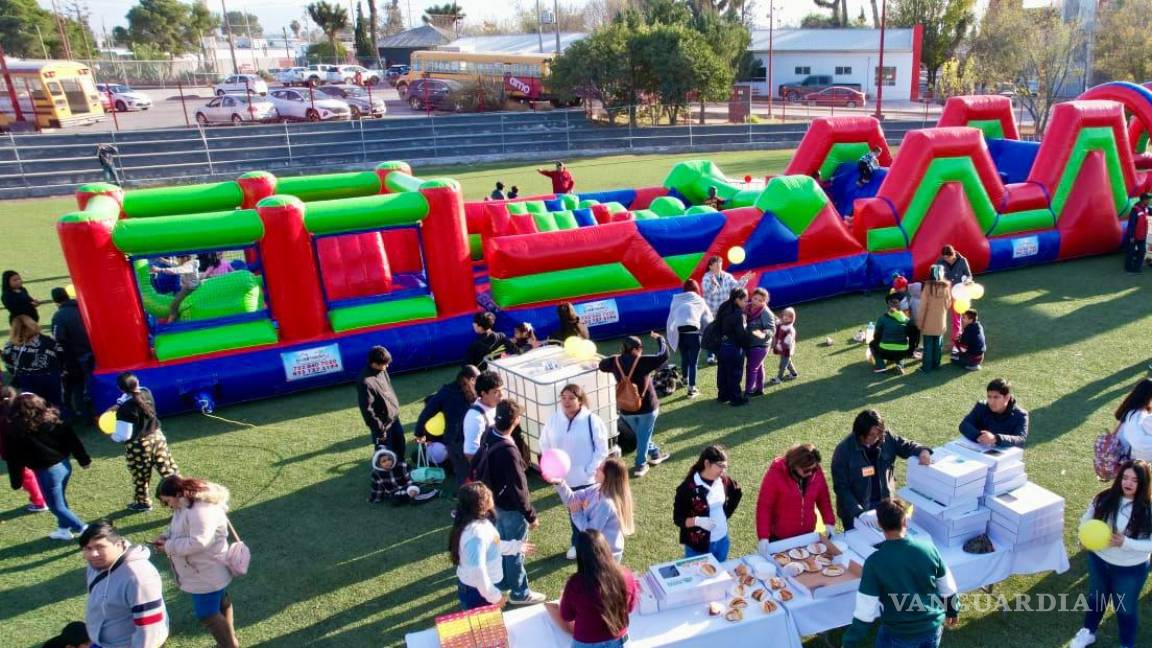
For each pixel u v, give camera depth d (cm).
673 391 1012
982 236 1473
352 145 3334
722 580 509
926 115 3872
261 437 937
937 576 449
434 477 770
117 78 5684
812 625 509
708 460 553
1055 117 1562
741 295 933
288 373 1045
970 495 556
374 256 1214
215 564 519
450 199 1106
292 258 1031
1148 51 3412
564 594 445
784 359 1029
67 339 1008
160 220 984
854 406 952
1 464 895
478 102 4197
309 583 653
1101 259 1605
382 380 764
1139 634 547
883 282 1414
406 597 631
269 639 588
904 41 5178
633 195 1750
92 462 887
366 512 762
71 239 935
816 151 1714
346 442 916
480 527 500
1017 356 1089
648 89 3853
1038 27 3606
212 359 1019
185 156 3066
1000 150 1795
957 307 1020
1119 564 503
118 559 471
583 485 650
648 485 786
